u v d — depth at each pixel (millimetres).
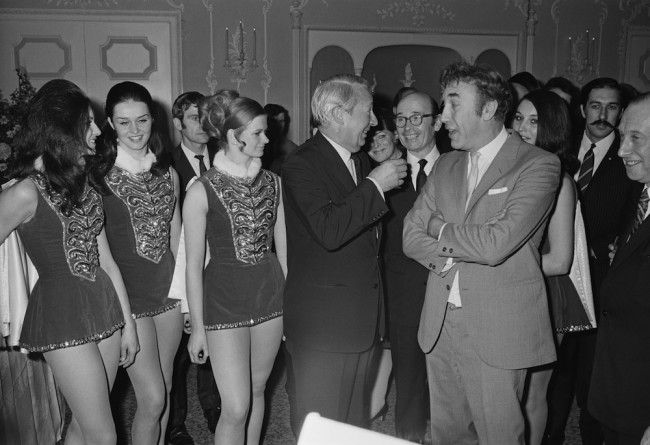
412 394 2771
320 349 2264
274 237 2572
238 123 2342
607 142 3150
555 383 2838
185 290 2535
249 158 2457
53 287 2100
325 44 6484
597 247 2980
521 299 2057
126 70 6238
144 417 2549
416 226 2271
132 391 3619
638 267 1946
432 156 2744
